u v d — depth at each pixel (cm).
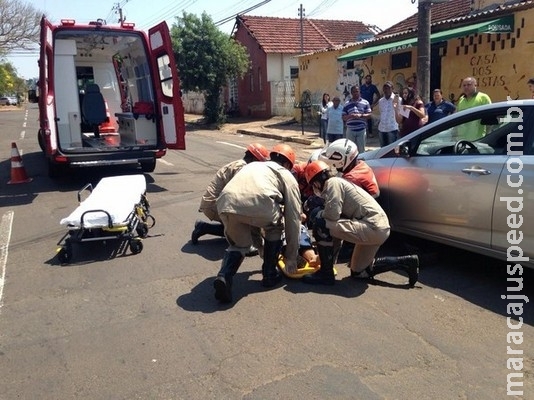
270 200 390
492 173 399
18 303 404
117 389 286
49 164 921
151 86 935
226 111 2905
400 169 484
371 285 430
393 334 342
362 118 1005
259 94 2709
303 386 284
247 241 404
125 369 306
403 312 376
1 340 345
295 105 2206
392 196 492
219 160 1219
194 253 519
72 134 898
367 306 387
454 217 432
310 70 2062
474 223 416
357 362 308
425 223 464
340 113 1169
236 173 446
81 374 302
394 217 495
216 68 2419
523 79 1143
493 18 1178
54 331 356
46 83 796
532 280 436
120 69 1163
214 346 330
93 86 1077
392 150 509
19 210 719
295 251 427
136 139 910
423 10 985
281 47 2638
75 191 844
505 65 1182
